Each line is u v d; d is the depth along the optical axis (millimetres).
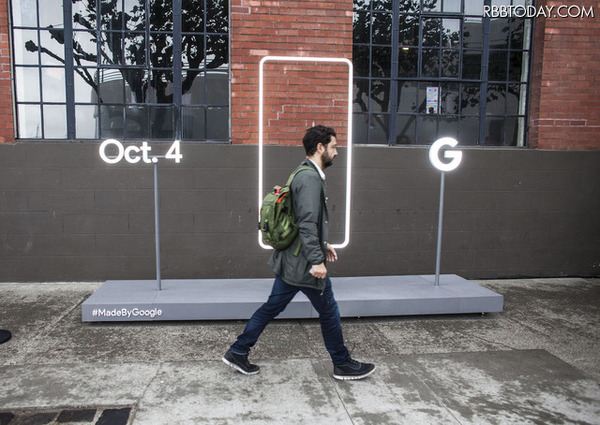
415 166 5832
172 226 5539
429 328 4367
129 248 5523
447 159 5895
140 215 5500
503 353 3799
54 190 5371
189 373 3338
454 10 5988
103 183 5426
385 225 5840
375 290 4785
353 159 5723
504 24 6094
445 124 6094
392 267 5895
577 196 6141
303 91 5531
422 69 6008
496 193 6008
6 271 5406
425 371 3445
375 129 5969
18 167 5312
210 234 5594
